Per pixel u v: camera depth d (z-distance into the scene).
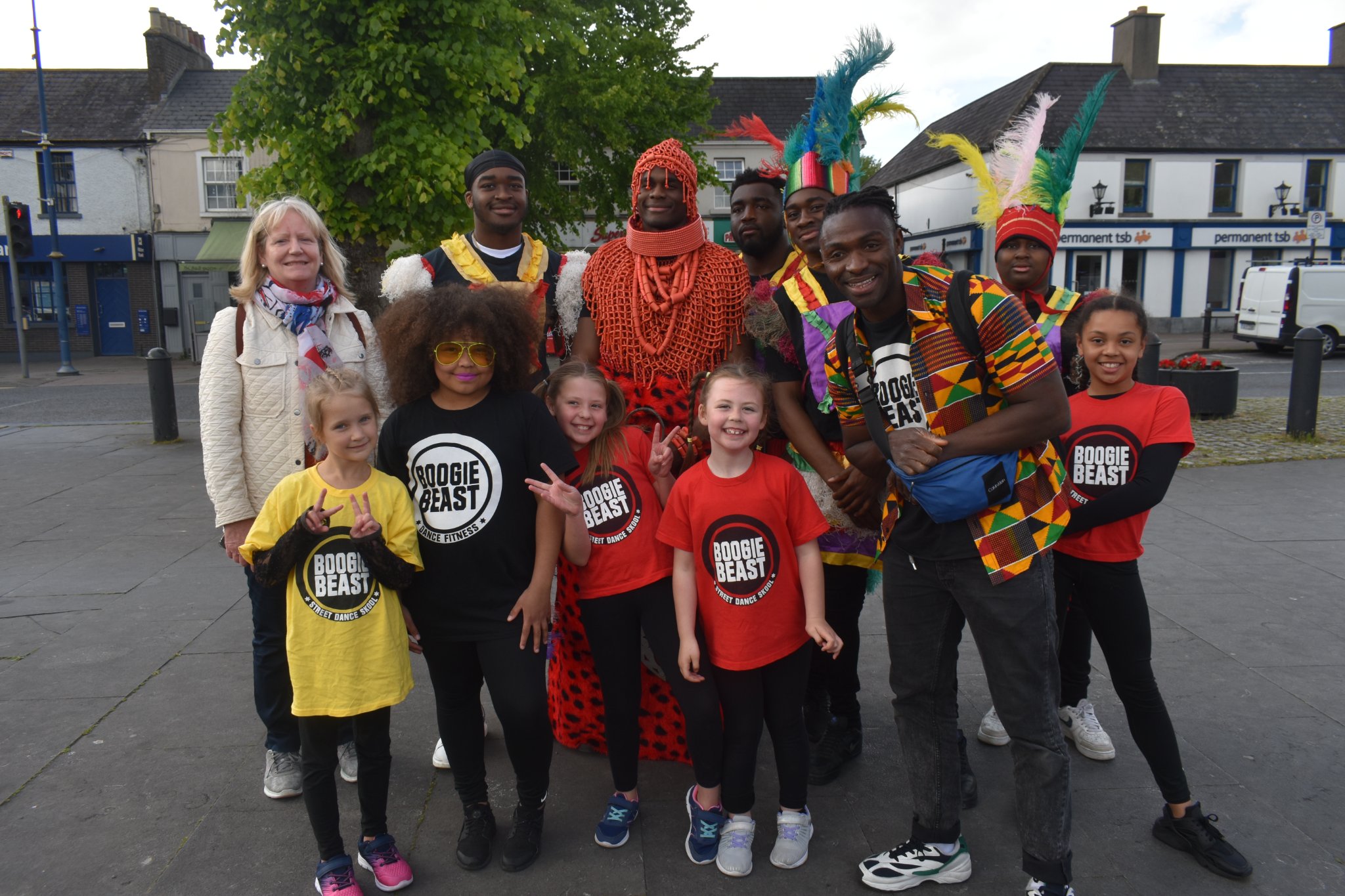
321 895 2.19
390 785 2.76
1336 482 6.46
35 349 22.00
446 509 2.27
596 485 2.48
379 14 6.45
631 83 13.38
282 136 6.73
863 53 2.78
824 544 2.71
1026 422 1.91
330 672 2.15
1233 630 3.82
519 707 2.25
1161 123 23.98
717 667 2.34
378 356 2.68
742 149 25.67
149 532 5.53
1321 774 2.71
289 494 2.20
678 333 2.76
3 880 2.27
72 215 21.30
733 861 2.29
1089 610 2.42
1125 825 2.47
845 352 2.18
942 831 2.23
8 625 4.01
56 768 2.81
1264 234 24.14
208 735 3.03
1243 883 2.21
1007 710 2.04
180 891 2.24
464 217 6.91
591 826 2.54
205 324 21.39
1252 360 16.47
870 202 1.97
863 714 3.20
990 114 25.38
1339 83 24.98
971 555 2.02
